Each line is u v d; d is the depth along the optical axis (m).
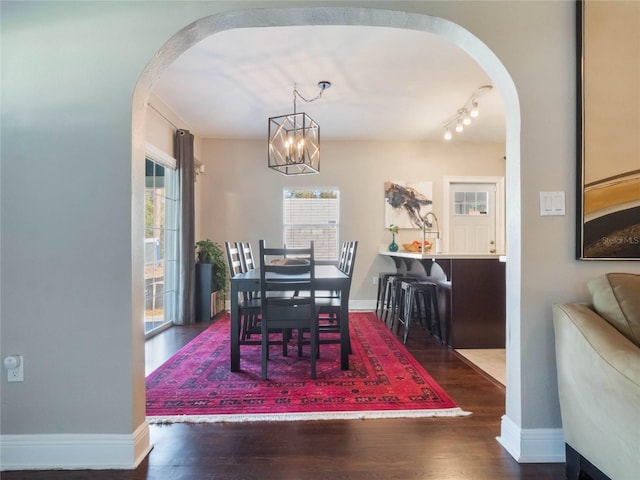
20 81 1.64
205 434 1.87
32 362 1.63
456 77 3.43
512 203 1.76
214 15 1.65
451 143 5.62
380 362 3.00
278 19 1.73
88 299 1.63
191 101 4.02
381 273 5.30
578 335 1.43
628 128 1.67
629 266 1.69
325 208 5.62
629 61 1.68
